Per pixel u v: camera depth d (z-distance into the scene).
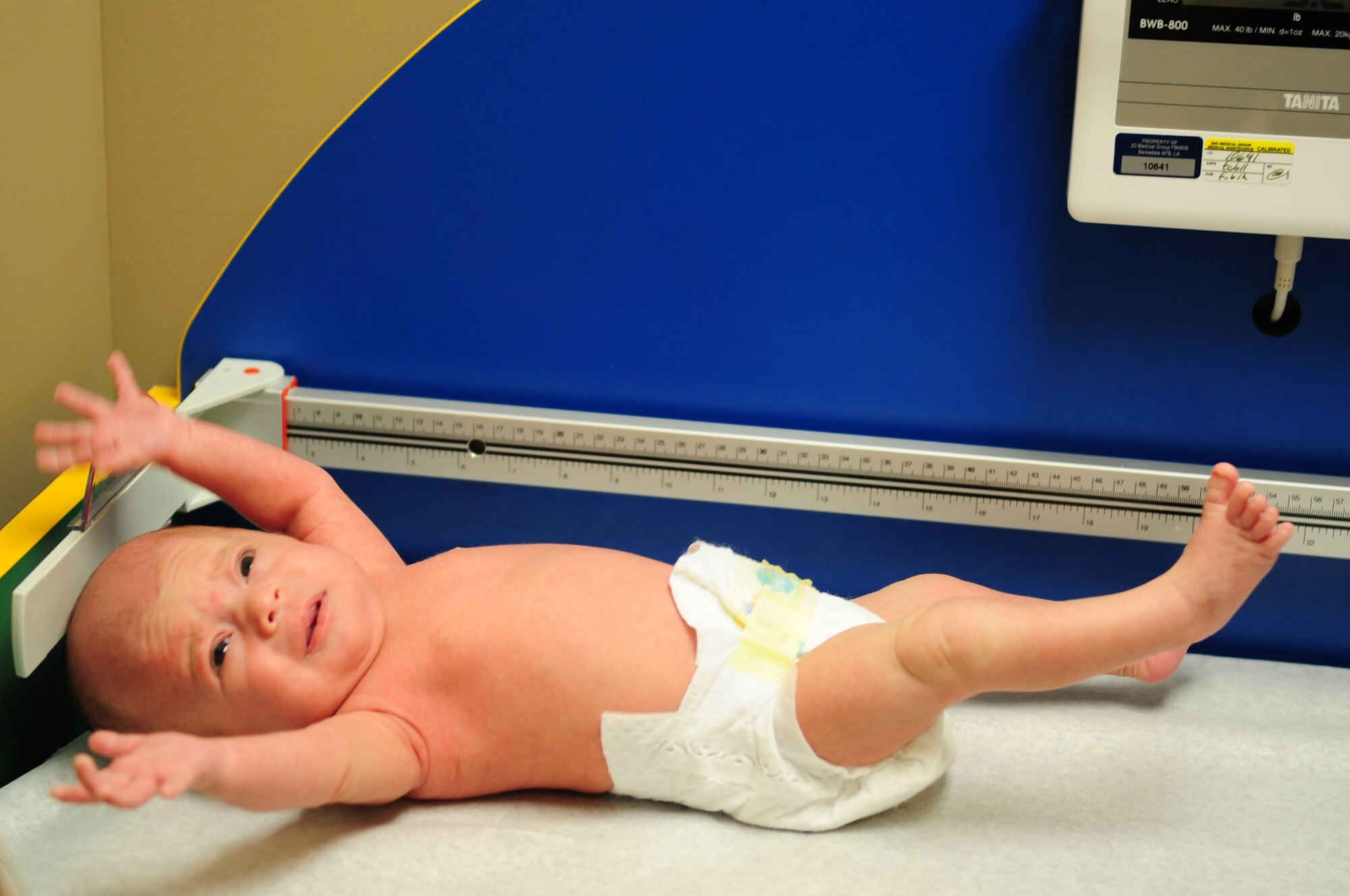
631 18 1.68
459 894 1.25
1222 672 1.76
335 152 1.79
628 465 1.82
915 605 1.57
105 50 1.77
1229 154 1.53
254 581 1.40
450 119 1.76
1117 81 1.53
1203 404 1.76
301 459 1.64
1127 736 1.57
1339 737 1.57
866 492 1.79
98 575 1.44
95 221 1.81
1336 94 1.50
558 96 1.73
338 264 1.84
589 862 1.31
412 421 1.83
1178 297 1.72
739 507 1.88
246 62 1.76
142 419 1.49
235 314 1.87
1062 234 1.71
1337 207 1.53
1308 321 1.71
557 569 1.48
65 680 1.63
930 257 1.74
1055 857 1.34
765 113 1.70
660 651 1.40
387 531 1.95
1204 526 1.25
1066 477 1.73
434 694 1.41
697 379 1.84
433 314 1.85
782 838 1.38
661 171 1.75
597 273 1.81
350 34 1.74
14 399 1.63
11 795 1.41
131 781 1.01
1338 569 1.79
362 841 1.33
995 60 1.64
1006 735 1.57
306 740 1.24
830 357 1.80
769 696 1.37
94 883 1.23
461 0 1.70
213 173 1.81
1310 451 1.76
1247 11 1.50
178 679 1.37
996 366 1.78
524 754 1.41
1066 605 1.28
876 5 1.64
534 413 1.84
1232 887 1.30
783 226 1.75
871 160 1.70
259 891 1.24
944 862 1.33
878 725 1.33
